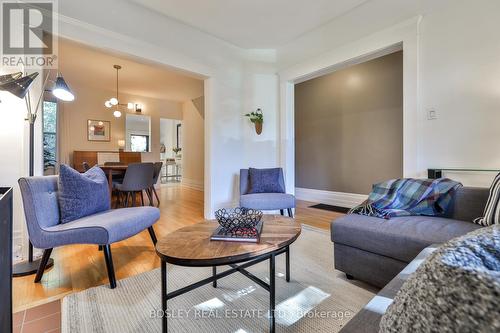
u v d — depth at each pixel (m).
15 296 1.51
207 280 1.25
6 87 1.64
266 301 1.45
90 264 1.97
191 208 4.08
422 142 2.24
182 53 2.95
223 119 3.42
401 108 3.46
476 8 1.96
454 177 2.08
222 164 3.42
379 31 2.52
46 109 4.85
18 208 2.05
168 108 6.77
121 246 2.37
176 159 8.98
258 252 1.13
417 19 2.24
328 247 2.30
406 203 1.81
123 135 5.91
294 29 3.11
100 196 2.00
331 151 4.32
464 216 1.65
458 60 2.05
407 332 0.41
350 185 4.07
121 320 1.28
